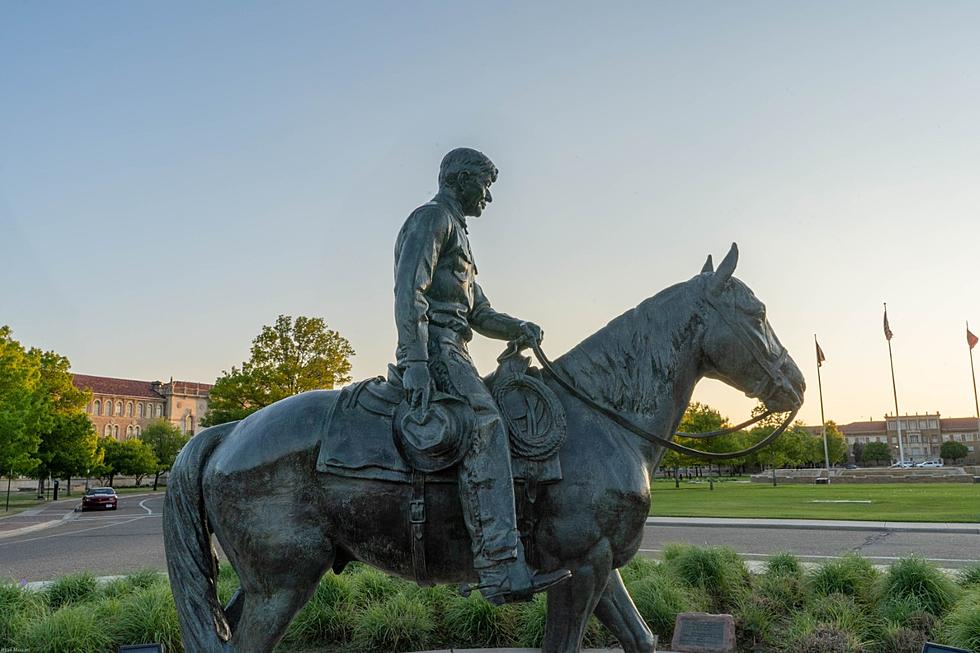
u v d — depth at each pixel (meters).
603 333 3.92
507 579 3.20
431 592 7.11
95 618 6.32
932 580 6.77
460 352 3.59
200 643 3.29
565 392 3.75
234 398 30.22
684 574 7.62
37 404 35.62
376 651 6.27
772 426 67.19
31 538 20.45
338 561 3.64
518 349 3.81
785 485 55.09
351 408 3.53
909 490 39.22
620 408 3.76
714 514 22.25
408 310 3.34
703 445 56.66
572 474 3.48
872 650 5.89
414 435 3.30
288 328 30.89
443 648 6.29
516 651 5.88
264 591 3.36
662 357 3.85
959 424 161.38
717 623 5.95
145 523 26.81
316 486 3.42
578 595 3.44
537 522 3.46
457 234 3.67
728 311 3.91
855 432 168.62
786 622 6.61
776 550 12.90
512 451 3.46
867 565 7.59
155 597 6.56
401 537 3.44
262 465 3.40
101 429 115.94
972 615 5.69
